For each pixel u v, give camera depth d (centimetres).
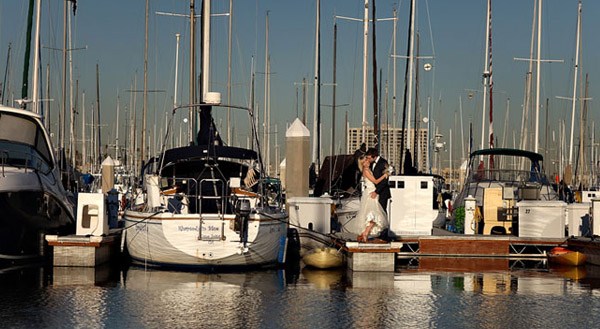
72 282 1703
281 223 2019
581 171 4941
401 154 3491
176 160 2073
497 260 2231
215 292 1573
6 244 2042
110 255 2127
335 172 2980
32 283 1681
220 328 1202
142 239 1950
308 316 1308
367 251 1931
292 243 2361
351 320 1276
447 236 2273
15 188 1928
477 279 1812
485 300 1493
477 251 2275
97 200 2072
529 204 2317
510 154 2950
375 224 1967
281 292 1584
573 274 1923
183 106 2164
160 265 1942
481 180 2917
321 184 3041
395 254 2027
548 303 1461
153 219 1909
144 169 2317
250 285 1688
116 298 1477
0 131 2173
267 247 1950
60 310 1339
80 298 1473
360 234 1989
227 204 1972
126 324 1224
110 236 2078
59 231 2267
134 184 2555
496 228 2445
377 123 3234
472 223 2427
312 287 1658
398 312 1355
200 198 1875
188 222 1866
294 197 2459
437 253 2273
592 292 1606
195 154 2075
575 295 1562
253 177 2194
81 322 1236
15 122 2198
